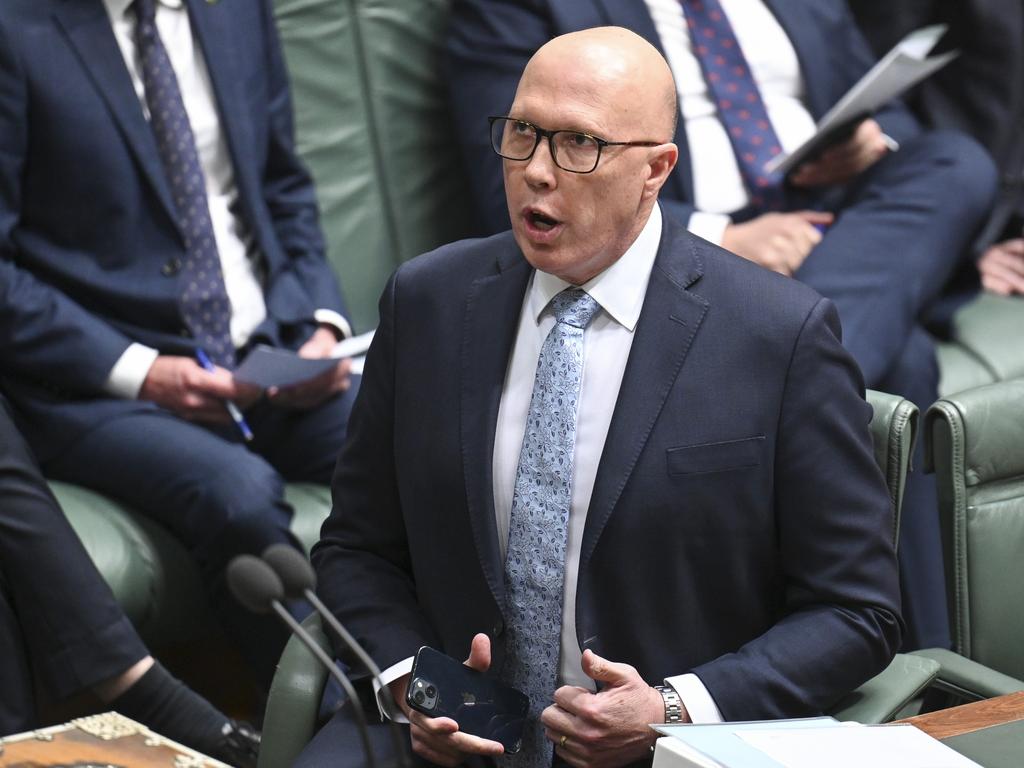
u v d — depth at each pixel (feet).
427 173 41.96
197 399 32.96
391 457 23.59
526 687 22.31
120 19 33.78
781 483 21.48
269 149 37.24
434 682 20.71
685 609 21.67
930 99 46.60
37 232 33.24
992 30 45.75
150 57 33.86
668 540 21.35
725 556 21.56
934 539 36.11
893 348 37.14
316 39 40.68
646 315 21.80
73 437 32.50
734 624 21.98
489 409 22.27
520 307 22.66
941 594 35.86
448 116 42.32
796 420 21.29
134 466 31.99
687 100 39.50
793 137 39.73
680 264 22.12
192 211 34.01
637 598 21.53
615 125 20.48
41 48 32.12
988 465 24.61
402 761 17.04
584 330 22.09
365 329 40.52
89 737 19.36
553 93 20.58
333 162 40.78
